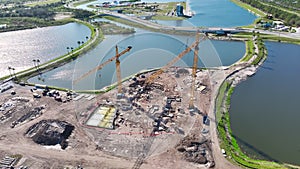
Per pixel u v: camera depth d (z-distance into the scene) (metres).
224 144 53.44
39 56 105.62
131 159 49.50
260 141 55.19
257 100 71.12
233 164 48.56
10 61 101.12
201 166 48.12
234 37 121.50
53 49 112.94
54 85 81.00
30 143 54.56
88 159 49.84
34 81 84.19
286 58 98.94
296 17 138.88
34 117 62.69
